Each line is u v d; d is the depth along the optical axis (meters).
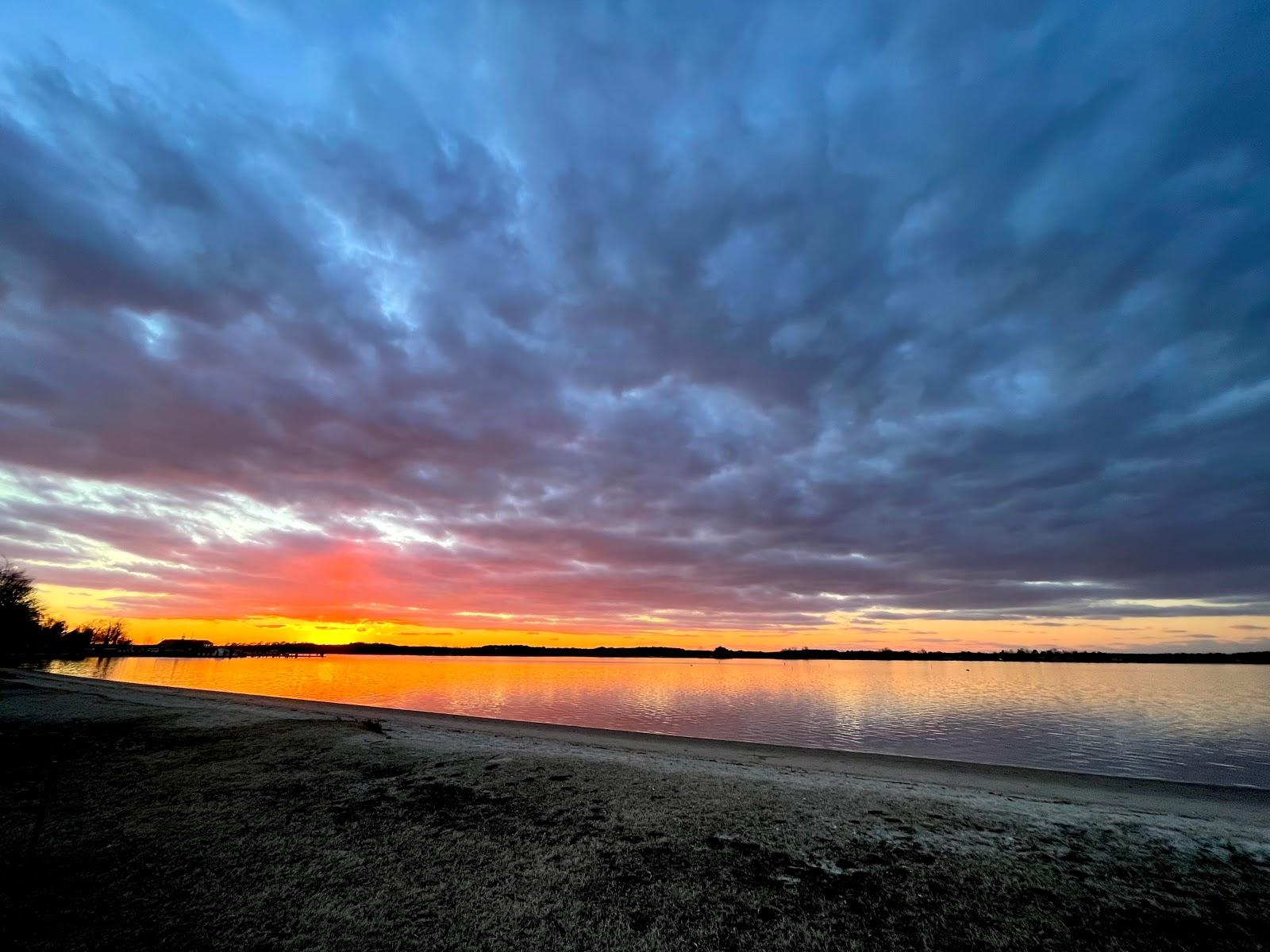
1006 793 13.70
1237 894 7.74
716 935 6.77
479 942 6.59
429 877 8.08
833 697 49.97
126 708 22.28
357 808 10.77
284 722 19.14
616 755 16.12
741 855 8.84
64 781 12.31
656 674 93.75
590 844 9.21
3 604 71.19
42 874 8.06
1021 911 7.29
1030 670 135.62
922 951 6.45
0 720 19.11
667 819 10.34
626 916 7.13
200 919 6.98
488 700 42.44
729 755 18.58
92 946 6.42
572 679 74.00
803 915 7.18
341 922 6.97
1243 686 68.69
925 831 9.95
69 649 110.62
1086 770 20.92
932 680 81.75
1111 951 6.48
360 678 69.88
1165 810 12.72
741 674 98.75
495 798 11.35
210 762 13.83
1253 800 14.21
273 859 8.62
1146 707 42.62
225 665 110.31
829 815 10.69
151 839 9.31
